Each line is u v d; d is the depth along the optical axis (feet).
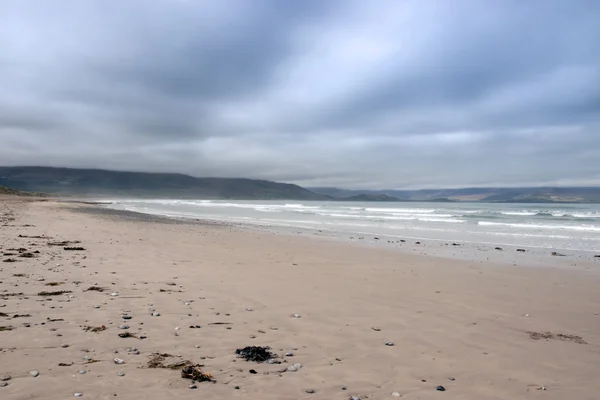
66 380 12.12
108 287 25.61
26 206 143.64
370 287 30.19
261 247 53.42
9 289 23.44
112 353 14.69
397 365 15.28
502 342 18.45
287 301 24.71
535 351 17.35
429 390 13.17
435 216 152.05
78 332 16.70
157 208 237.66
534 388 13.65
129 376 12.76
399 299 26.55
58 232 58.08
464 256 49.98
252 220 126.11
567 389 13.64
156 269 32.99
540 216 145.07
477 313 23.59
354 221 123.34
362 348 17.01
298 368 14.48
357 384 13.38
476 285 32.09
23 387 11.41
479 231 87.92
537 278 35.68
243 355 15.30
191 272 32.65
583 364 15.96
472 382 13.99
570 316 23.35
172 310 21.21
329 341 17.69
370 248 56.39
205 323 19.25
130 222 90.27
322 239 68.08
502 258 48.67
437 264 42.93
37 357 13.75
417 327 20.36
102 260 35.91
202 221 113.09
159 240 55.11
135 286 26.35
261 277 32.27
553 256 50.55
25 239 47.73
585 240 70.28
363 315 22.26
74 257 36.70
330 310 23.03
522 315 23.44
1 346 14.49
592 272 39.06
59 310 19.83
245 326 19.21
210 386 12.46
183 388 12.16
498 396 12.94
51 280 26.61
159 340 16.47
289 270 36.40
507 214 161.27
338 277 33.88
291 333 18.56
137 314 20.03
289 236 71.87
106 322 18.38
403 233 82.99
